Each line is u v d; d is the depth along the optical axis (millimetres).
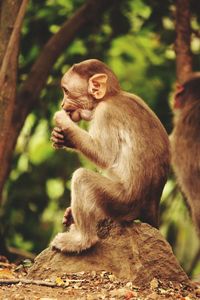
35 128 19953
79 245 11164
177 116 16000
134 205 11352
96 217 11219
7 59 14477
